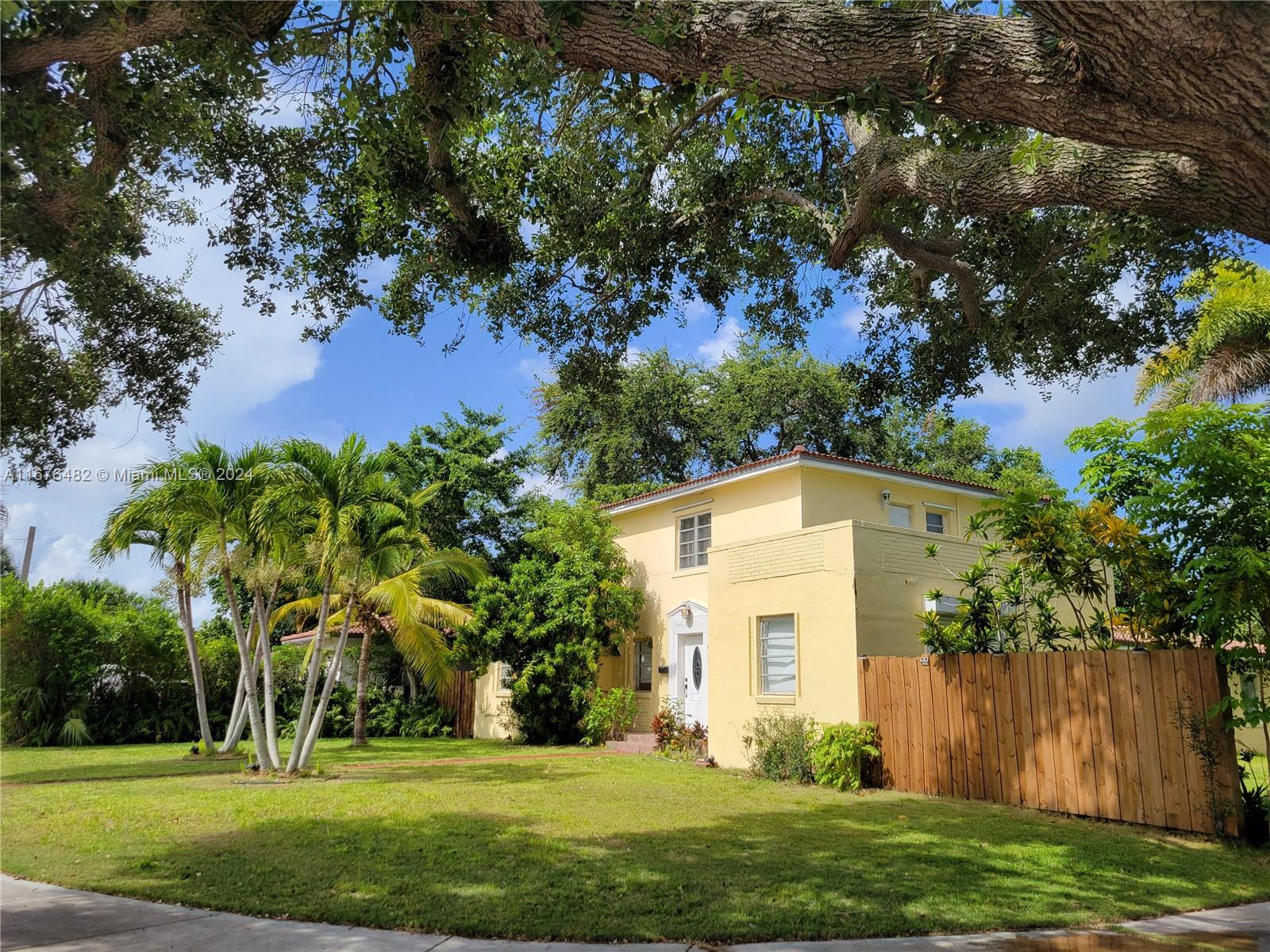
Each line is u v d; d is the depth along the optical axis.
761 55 5.06
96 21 5.71
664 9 5.07
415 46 6.55
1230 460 8.69
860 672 13.07
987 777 11.33
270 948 5.14
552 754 17.81
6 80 5.94
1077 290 11.12
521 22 5.43
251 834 8.56
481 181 10.11
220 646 22.94
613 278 11.80
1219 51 3.74
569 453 32.88
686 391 31.30
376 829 8.80
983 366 12.45
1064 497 10.97
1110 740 10.06
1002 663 11.34
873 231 9.16
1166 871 7.61
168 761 16.27
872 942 5.42
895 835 8.90
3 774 14.09
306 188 9.34
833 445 31.06
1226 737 9.09
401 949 5.15
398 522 14.64
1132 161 5.05
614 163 11.12
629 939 5.40
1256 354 17.62
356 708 21.62
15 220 6.29
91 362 7.61
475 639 21.11
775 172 11.97
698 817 9.80
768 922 5.74
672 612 19.47
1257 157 4.14
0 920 5.71
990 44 4.64
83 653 20.53
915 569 14.07
